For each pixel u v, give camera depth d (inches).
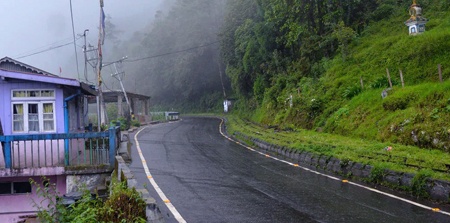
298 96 994.1
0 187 484.7
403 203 320.8
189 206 325.4
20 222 462.3
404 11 1121.4
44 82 530.9
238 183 420.2
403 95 626.2
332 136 705.6
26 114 534.3
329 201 334.6
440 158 421.7
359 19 1189.1
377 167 408.2
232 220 284.0
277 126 981.8
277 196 357.4
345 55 995.9
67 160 480.1
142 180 438.3
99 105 840.9
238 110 1991.9
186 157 623.8
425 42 767.7
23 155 521.3
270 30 1382.9
